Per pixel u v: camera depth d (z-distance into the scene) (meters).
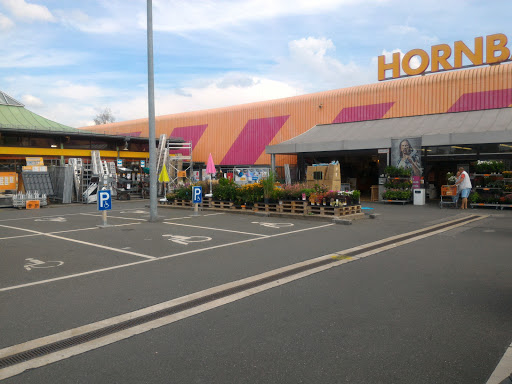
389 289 5.47
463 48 24.09
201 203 17.09
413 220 12.95
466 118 21.84
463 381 3.09
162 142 30.61
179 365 3.42
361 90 28.42
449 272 6.32
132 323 4.39
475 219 12.96
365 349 3.66
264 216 14.46
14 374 3.32
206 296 5.30
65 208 19.55
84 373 3.32
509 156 18.94
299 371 3.29
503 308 4.66
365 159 31.23
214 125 38.91
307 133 28.89
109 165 25.86
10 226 12.59
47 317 4.59
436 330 4.06
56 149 32.88
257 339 3.92
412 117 25.22
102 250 8.50
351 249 8.29
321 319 4.41
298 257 7.59
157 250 8.44
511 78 21.97
